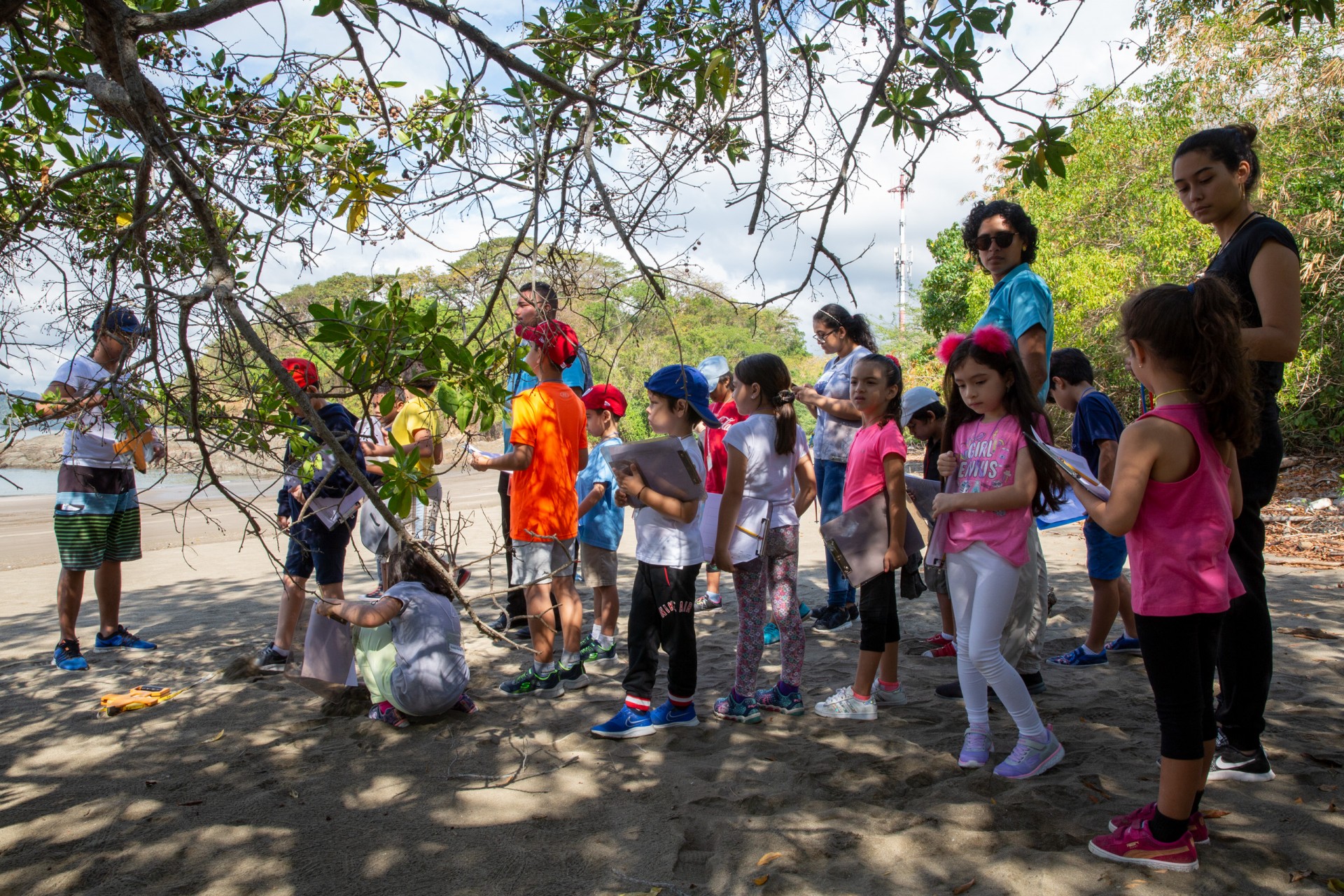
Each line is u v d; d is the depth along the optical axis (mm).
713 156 2486
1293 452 12344
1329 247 11148
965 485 3123
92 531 4754
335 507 4223
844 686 4066
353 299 2189
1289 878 2225
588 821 2746
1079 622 5215
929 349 21844
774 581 3785
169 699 4141
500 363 2225
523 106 2312
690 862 2490
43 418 2676
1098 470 4020
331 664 3875
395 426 4246
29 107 2857
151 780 3162
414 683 3561
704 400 3805
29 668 4742
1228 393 2279
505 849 2574
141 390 2480
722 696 4020
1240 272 2723
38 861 2570
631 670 3535
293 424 2426
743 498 3678
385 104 2471
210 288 1917
